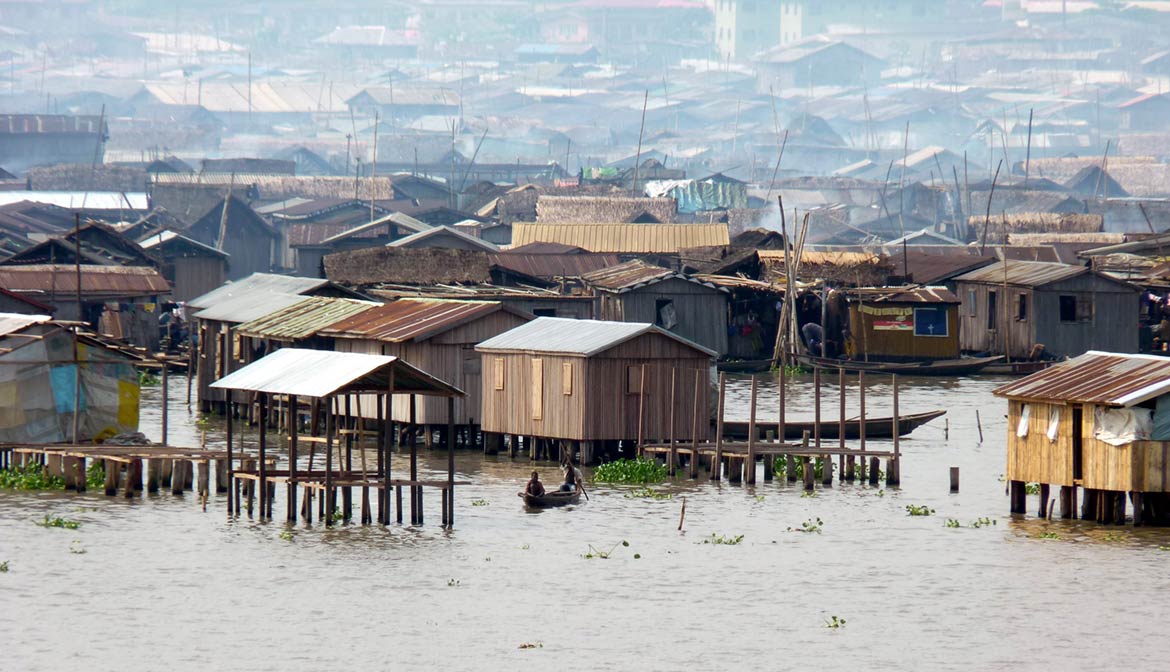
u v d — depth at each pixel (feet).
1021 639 467.93
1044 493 641.40
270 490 635.25
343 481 604.08
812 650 456.04
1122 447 599.57
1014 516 647.97
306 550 568.00
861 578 539.29
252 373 635.25
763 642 463.01
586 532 608.60
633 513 648.38
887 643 463.42
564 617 486.79
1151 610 498.69
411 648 453.17
